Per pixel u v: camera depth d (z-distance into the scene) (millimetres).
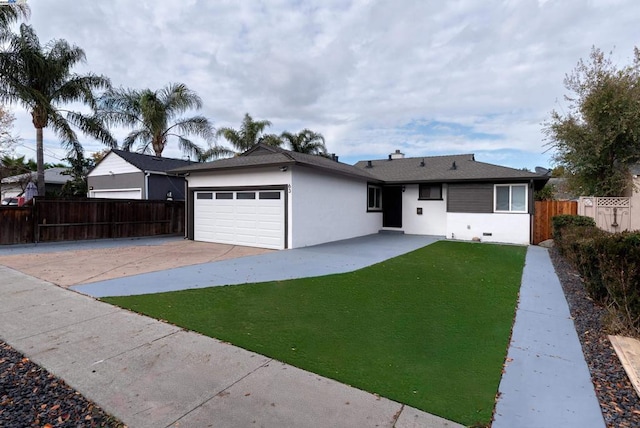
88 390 2902
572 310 5094
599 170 13547
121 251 10648
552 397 2846
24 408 2658
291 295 5750
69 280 6625
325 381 3033
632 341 3889
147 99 20047
